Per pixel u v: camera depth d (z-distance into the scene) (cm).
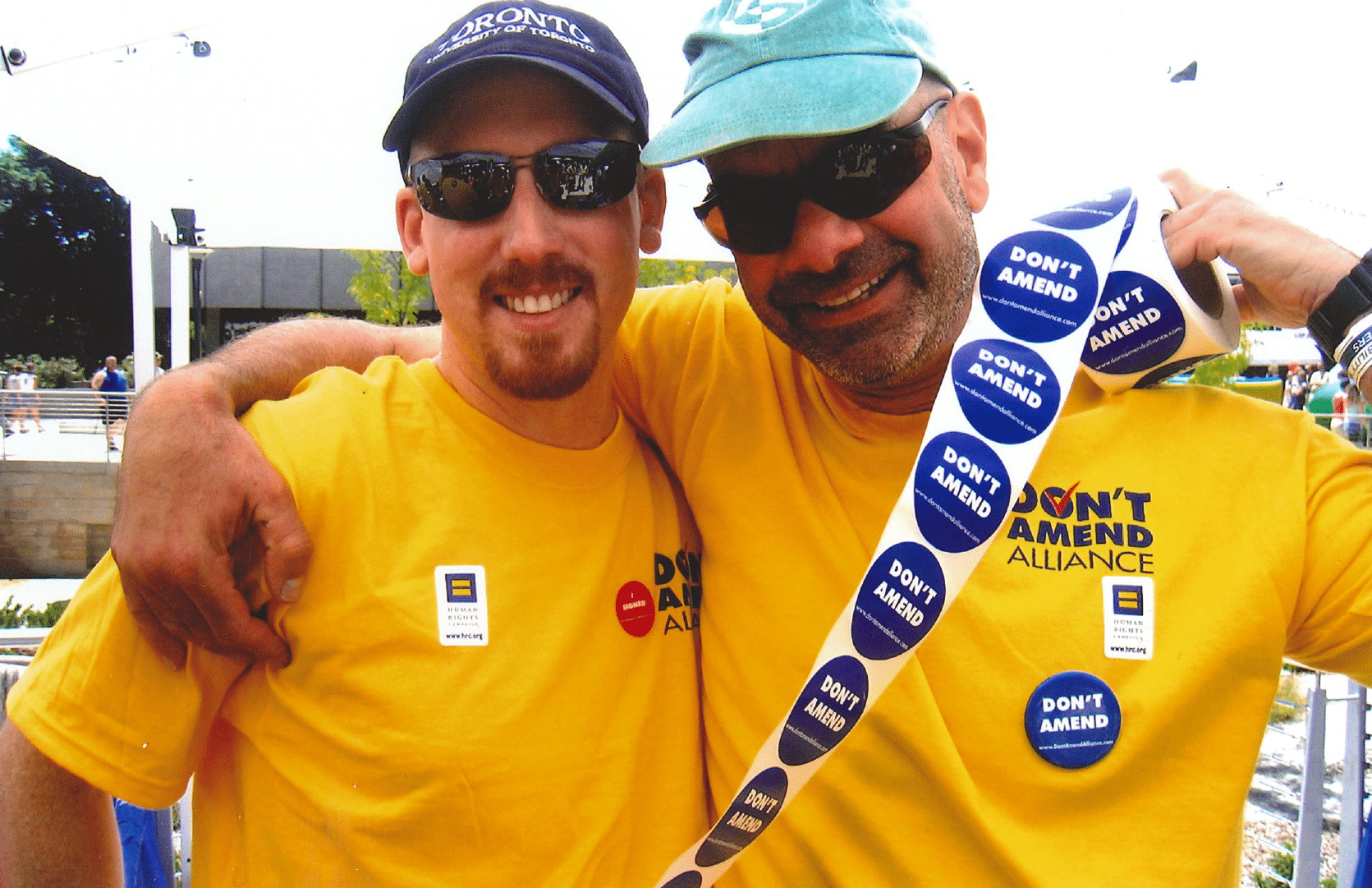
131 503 107
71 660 114
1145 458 127
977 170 139
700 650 137
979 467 112
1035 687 119
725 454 137
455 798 111
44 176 2445
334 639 114
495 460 124
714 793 131
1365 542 119
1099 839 117
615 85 122
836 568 128
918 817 121
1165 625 121
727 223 124
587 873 113
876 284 123
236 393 122
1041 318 118
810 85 114
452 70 113
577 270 119
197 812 126
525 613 118
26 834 114
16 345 2534
